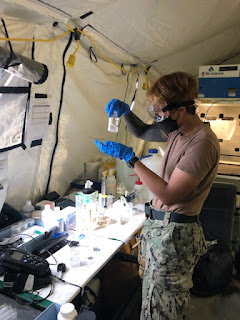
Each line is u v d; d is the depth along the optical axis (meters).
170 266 1.25
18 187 1.77
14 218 1.61
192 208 1.25
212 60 3.10
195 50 2.82
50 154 1.97
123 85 2.63
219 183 2.28
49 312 1.03
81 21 1.68
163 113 1.20
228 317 2.00
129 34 2.01
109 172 2.25
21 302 1.09
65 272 1.26
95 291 1.61
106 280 1.83
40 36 1.58
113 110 1.56
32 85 1.61
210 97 2.91
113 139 2.78
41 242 1.48
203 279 2.17
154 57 2.67
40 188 1.97
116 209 1.95
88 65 2.06
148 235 1.36
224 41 2.83
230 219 2.31
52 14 1.47
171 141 1.31
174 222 1.25
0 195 1.51
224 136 3.04
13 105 1.48
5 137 1.49
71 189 2.30
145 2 1.64
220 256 2.18
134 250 2.25
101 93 2.36
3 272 1.22
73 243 1.48
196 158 1.11
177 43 2.47
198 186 1.21
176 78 1.14
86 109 2.22
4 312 1.05
